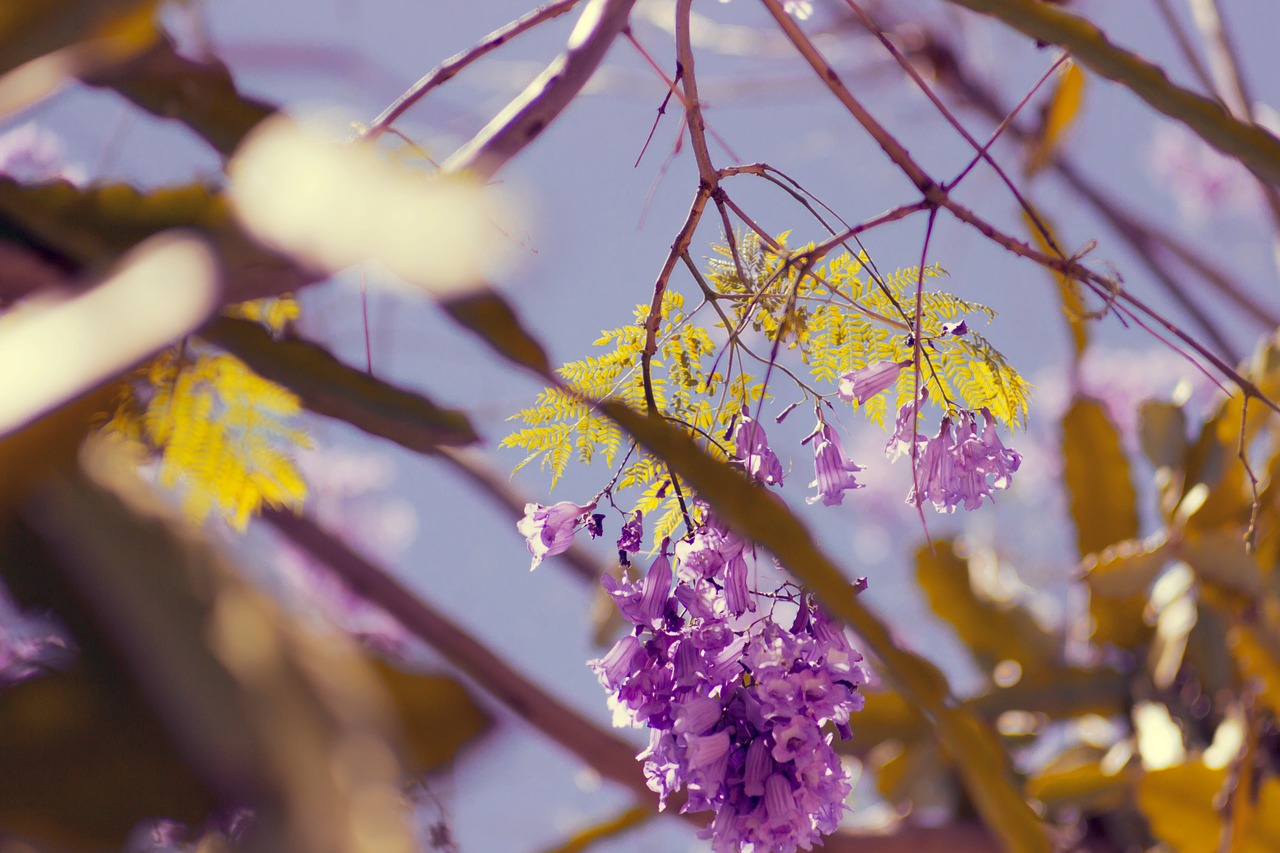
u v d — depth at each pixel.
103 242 2.57
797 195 3.07
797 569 2.04
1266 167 2.92
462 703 1.59
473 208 1.12
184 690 1.24
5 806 1.42
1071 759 5.30
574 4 2.95
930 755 5.07
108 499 1.48
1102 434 5.45
